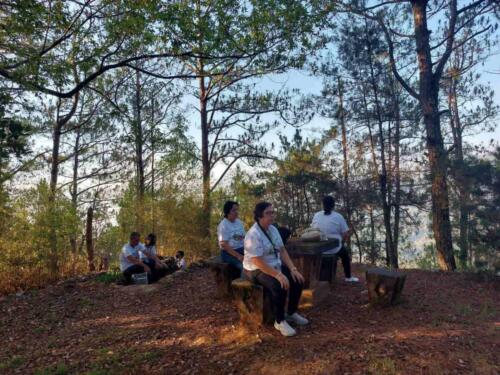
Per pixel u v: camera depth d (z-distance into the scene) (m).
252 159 15.14
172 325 4.90
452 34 10.54
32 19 6.13
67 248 9.58
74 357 4.33
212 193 12.49
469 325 4.29
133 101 15.45
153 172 16.86
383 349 3.70
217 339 4.32
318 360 3.62
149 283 7.77
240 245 5.71
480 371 3.34
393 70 11.41
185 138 14.22
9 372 4.14
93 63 6.85
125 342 4.57
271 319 4.49
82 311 5.99
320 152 16.17
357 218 16.84
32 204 8.82
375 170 16.17
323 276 5.85
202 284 6.78
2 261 8.16
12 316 5.94
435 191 9.80
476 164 6.74
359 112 15.28
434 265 18.94
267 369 3.60
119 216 12.41
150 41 6.55
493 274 6.28
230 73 11.70
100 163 18.39
